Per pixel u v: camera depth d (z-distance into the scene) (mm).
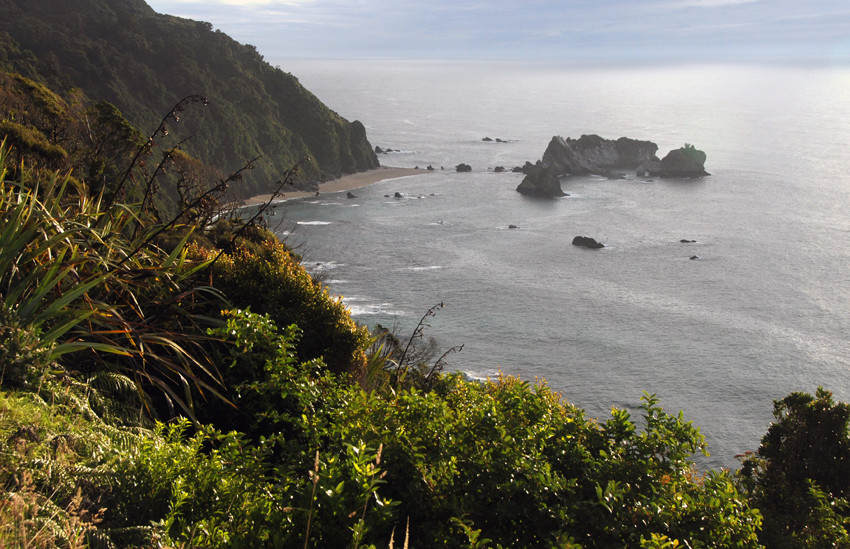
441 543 4305
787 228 129875
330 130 178000
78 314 6035
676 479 5371
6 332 5195
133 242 8039
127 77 142000
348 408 5371
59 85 118875
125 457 4461
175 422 6805
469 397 6773
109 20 152500
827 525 10133
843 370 68375
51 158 20953
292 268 10133
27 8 154250
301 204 145000
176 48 153125
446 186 172125
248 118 155000
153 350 7406
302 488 4465
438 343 72500
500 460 5016
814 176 193125
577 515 4633
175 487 4176
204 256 9727
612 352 72125
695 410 59719
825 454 15070
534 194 161250
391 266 101438
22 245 5984
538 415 6113
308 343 9500
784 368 68750
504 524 4824
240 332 6320
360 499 4008
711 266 104812
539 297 89188
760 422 57562
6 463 3684
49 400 4984
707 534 4527
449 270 100188
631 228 129000
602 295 90625
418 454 4812
